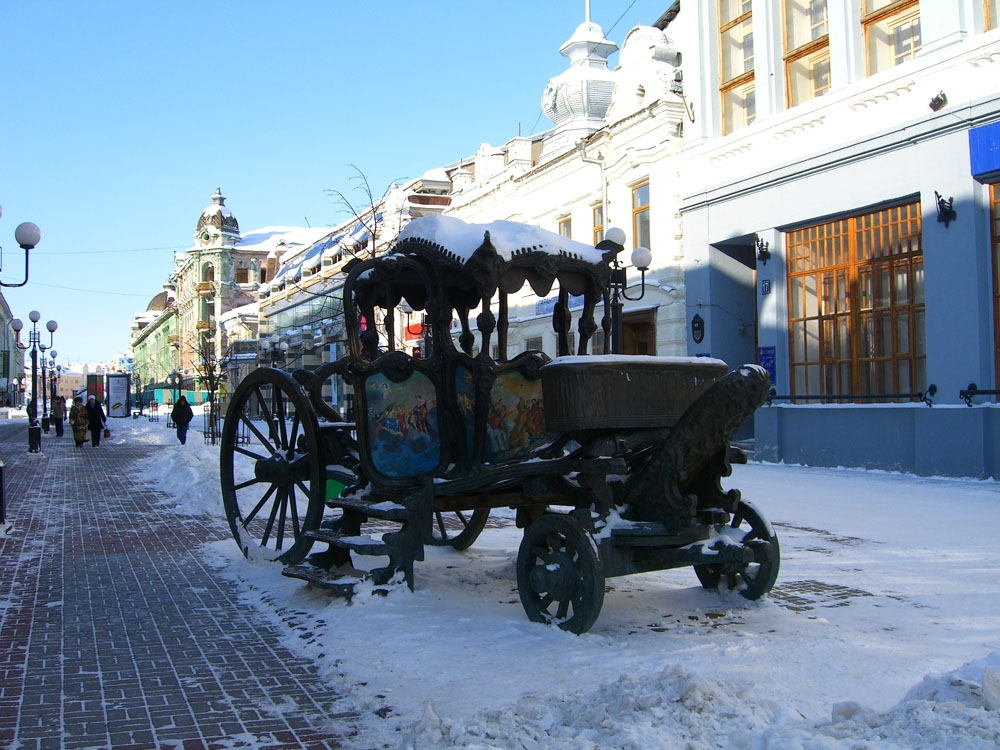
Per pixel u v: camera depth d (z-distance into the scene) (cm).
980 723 334
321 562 711
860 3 1677
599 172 2480
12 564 865
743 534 629
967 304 1450
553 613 604
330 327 4316
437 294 673
